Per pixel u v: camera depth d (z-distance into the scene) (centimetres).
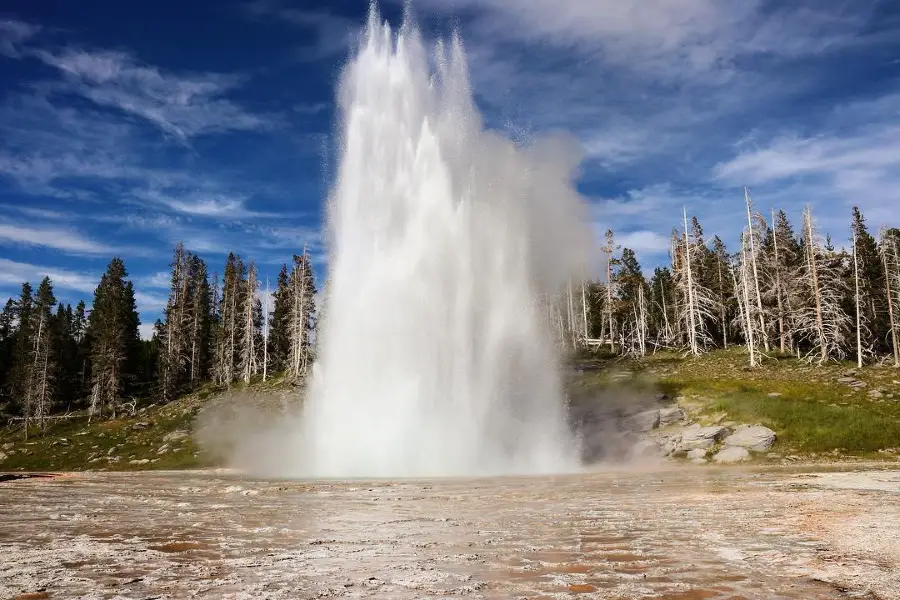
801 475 2266
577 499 1564
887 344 6562
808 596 577
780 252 7156
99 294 9219
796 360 5547
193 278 9925
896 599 564
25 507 1562
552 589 616
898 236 6456
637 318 7519
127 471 4381
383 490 1822
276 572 716
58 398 7988
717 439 3584
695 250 6806
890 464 2914
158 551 872
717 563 745
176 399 7212
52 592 618
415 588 626
